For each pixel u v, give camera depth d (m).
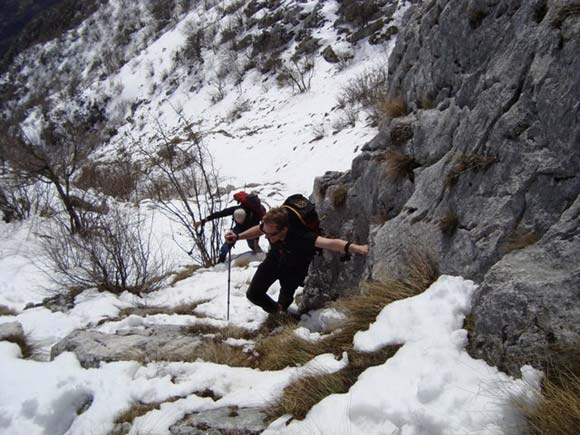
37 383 4.11
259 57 30.94
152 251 9.40
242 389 3.71
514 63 3.47
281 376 3.73
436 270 3.63
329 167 13.92
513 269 2.90
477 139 3.62
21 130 11.55
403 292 3.68
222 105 28.98
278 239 4.77
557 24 3.17
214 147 20.20
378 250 4.19
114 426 3.53
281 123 20.67
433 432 2.55
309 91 22.92
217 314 5.83
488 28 3.86
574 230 2.79
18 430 3.72
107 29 55.62
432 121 4.31
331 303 4.81
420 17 5.19
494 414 2.49
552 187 3.05
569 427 2.28
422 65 4.73
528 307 2.69
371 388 2.96
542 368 2.54
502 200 3.30
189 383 3.80
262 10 35.19
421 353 3.02
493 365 2.76
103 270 7.27
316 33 27.97
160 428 3.35
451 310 3.20
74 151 11.30
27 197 11.92
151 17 51.44
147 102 37.47
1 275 8.85
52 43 59.12
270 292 6.23
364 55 23.45
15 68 60.53
